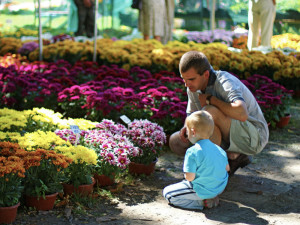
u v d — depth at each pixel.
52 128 4.39
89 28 13.63
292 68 8.10
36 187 3.21
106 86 6.39
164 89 5.72
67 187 3.53
